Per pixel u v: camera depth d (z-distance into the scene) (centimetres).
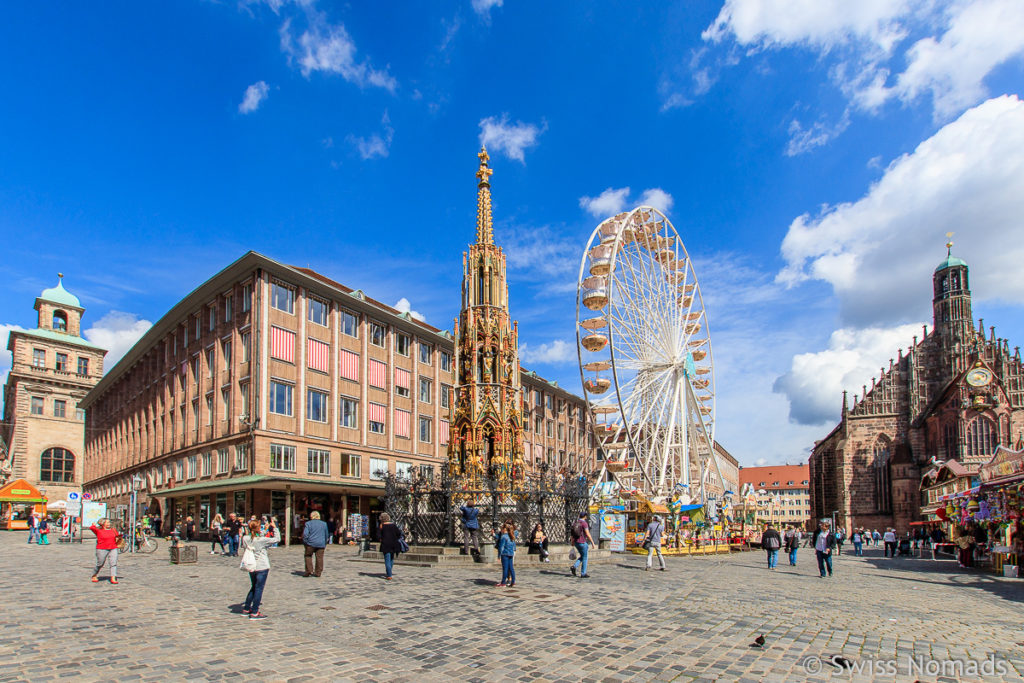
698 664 1076
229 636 1245
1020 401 8431
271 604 1619
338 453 5278
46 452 9512
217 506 4941
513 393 3130
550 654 1133
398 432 6041
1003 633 1398
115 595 1788
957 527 4044
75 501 4922
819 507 10175
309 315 5194
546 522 2964
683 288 5525
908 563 3872
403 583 2033
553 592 1870
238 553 3447
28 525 7119
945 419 8738
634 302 5003
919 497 8938
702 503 4728
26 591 1872
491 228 3275
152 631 1287
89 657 1081
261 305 4778
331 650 1145
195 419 5497
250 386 4762
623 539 4059
